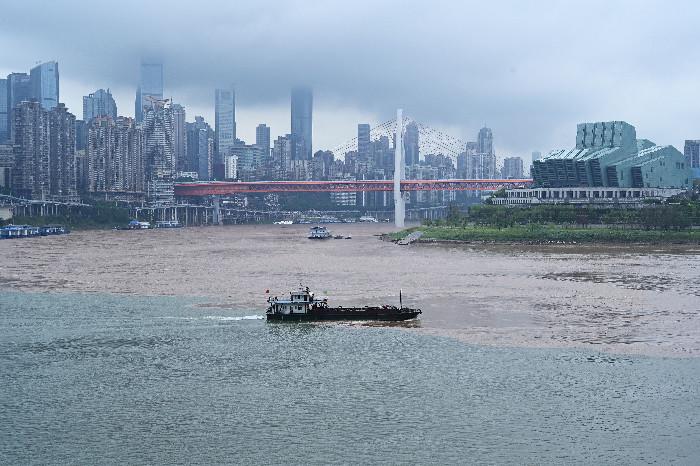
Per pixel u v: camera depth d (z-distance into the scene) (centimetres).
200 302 18038
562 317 16188
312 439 9356
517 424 9800
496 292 19825
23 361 12675
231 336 14438
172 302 18038
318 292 19812
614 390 11031
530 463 8719
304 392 11012
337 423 9850
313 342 13925
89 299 18488
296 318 15738
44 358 12862
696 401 10556
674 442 9238
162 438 9412
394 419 9975
